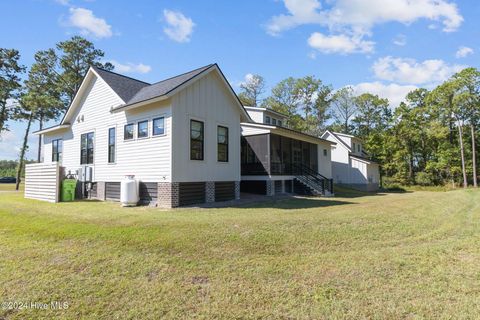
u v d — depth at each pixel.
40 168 13.79
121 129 12.58
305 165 20.62
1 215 9.09
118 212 8.95
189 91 11.31
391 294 3.58
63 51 28.14
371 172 28.33
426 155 33.91
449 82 30.47
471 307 3.21
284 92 41.84
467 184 30.64
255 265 4.65
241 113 14.09
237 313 3.22
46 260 4.95
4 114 26.30
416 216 8.80
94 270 4.50
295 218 7.78
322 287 3.82
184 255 5.12
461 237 6.36
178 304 3.45
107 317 3.20
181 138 10.86
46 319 3.18
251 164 16.30
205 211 9.24
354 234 6.44
